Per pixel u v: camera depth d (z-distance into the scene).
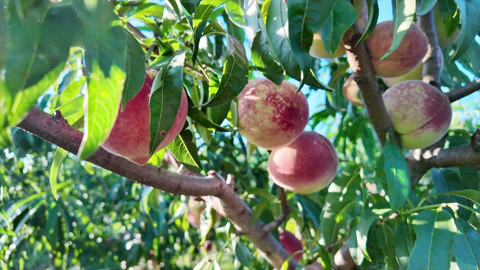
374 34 1.56
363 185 1.85
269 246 1.90
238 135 2.62
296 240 2.42
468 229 1.24
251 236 1.87
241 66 1.12
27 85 0.53
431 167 1.85
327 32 0.95
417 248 1.21
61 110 1.09
